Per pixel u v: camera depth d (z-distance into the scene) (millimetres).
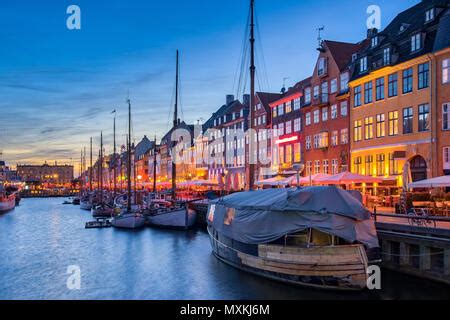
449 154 29734
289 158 53656
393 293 17281
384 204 31125
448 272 17219
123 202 62844
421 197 25156
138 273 22812
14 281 21828
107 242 33938
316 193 18234
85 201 85312
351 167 40844
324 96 45281
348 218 17641
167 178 104562
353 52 45719
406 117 33781
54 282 21547
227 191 46281
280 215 18953
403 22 38344
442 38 30406
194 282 20531
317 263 17578
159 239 34469
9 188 95875
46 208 87750
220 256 24625
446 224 20484
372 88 37969
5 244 34188
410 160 33406
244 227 20562
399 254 19703
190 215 40125
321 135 45688
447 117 29969
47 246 32812
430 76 31219
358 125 40094
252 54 30344
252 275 20641
